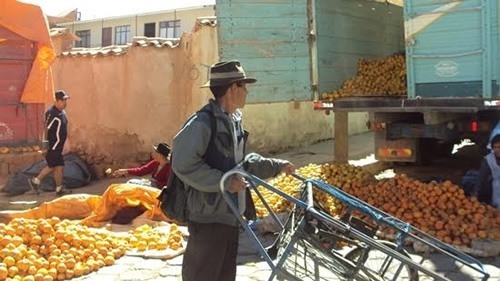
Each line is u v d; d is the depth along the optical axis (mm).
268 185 3105
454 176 9156
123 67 12383
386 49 10297
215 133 3176
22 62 9023
